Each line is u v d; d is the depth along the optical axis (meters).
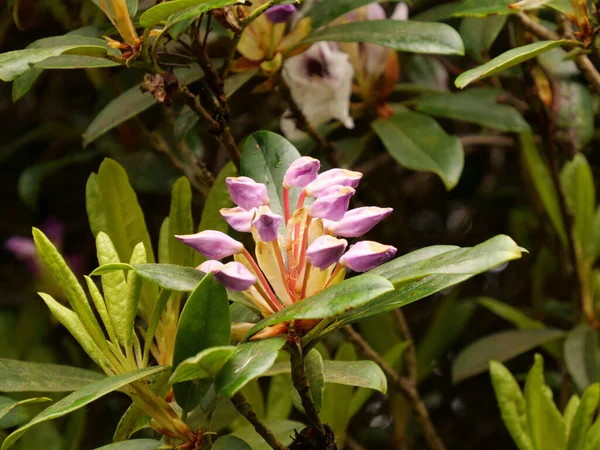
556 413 1.10
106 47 1.04
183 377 0.91
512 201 1.92
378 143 1.77
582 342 1.32
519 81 1.43
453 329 1.49
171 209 1.07
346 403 1.19
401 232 1.83
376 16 1.31
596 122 1.68
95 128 1.20
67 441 1.23
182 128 1.17
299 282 0.97
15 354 1.58
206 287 0.93
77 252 1.97
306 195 0.97
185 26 1.04
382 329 1.38
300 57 1.30
